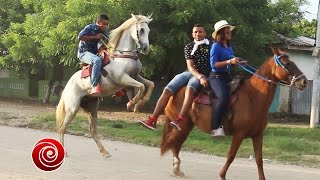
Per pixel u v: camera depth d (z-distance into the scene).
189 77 9.11
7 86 32.16
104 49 11.12
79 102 11.12
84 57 10.84
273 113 26.23
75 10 19.66
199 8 20.16
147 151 12.68
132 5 20.22
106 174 9.26
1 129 15.83
